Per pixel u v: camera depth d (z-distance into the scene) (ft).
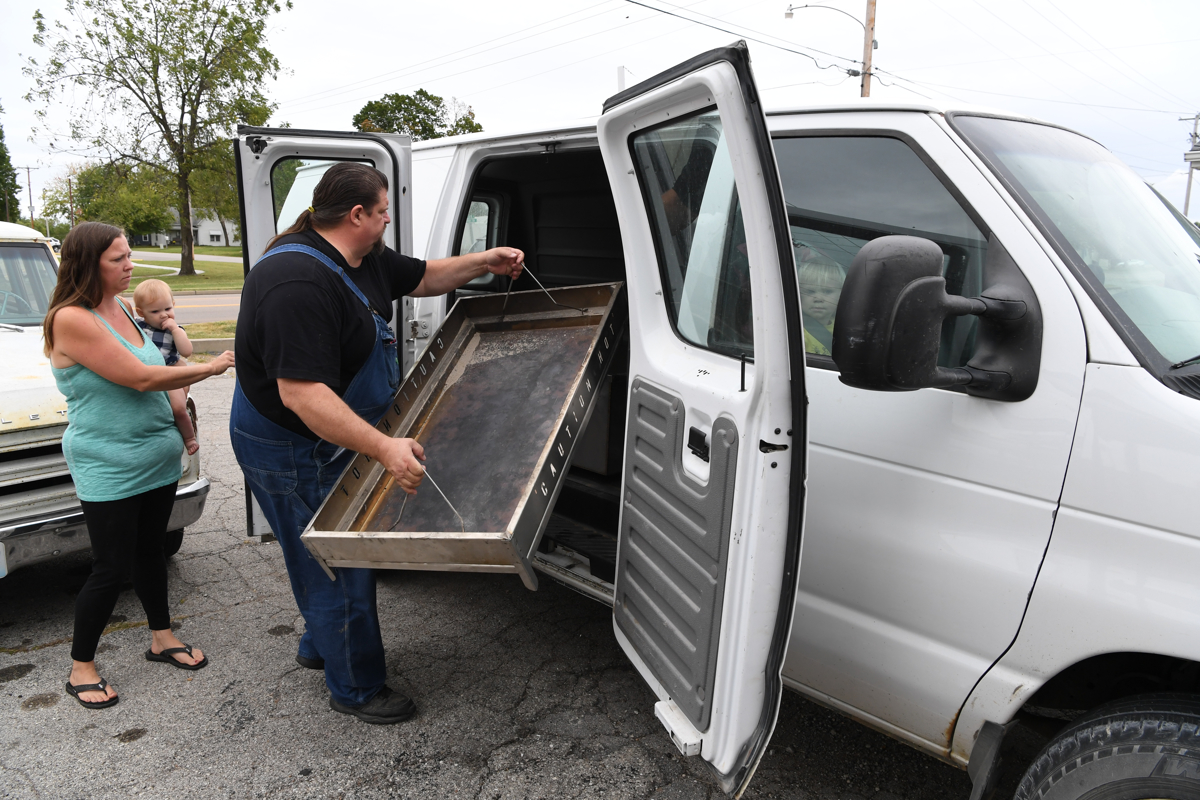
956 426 5.86
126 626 11.18
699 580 6.11
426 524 7.77
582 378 7.95
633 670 9.95
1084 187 6.64
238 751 8.39
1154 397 5.01
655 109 6.33
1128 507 5.07
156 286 12.44
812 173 7.14
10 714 9.02
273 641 10.73
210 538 14.29
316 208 7.74
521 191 14.75
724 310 6.46
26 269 15.16
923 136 6.47
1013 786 7.63
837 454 6.60
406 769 8.09
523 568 6.73
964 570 5.84
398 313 10.97
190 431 11.47
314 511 8.18
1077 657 5.35
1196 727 4.86
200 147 98.07
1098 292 5.40
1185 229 7.20
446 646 10.56
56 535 10.38
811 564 6.88
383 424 8.68
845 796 7.62
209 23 94.12
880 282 4.61
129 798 7.67
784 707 9.13
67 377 8.59
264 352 7.17
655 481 7.00
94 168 100.58
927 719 6.31
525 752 8.34
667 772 8.02
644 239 7.38
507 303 10.16
